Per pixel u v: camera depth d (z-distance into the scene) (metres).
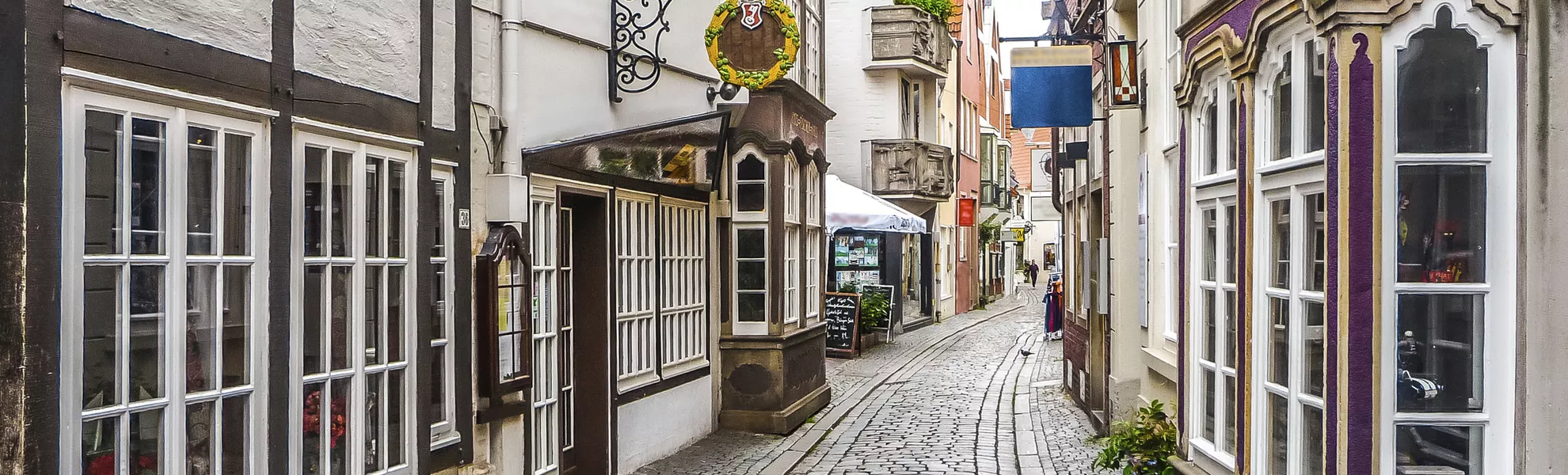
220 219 4.57
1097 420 11.96
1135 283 10.81
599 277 9.53
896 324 27.00
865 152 27.14
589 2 8.77
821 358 14.49
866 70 27.22
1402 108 4.50
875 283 27.30
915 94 28.81
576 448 9.46
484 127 7.34
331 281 5.32
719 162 11.55
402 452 5.94
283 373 4.94
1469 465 4.51
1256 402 5.36
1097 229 13.07
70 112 3.88
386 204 5.81
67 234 3.88
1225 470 5.83
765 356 12.30
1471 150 4.47
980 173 40.81
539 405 8.45
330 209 5.32
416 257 6.04
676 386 11.13
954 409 14.23
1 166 3.63
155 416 4.30
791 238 13.15
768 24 9.39
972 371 18.62
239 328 4.70
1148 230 9.99
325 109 5.25
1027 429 12.33
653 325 10.63
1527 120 4.36
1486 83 4.45
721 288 12.40
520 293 7.71
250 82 4.74
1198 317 6.39
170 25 4.32
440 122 6.48
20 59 3.69
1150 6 9.88
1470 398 4.50
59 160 3.84
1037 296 50.56
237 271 4.68
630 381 10.06
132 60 4.13
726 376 12.39
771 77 9.36
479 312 7.12
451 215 6.62
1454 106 4.47
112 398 4.10
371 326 5.68
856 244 27.33
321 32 5.24
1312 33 4.77
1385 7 4.44
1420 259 4.50
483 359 7.13
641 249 10.40
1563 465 4.11
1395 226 4.48
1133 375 10.80
